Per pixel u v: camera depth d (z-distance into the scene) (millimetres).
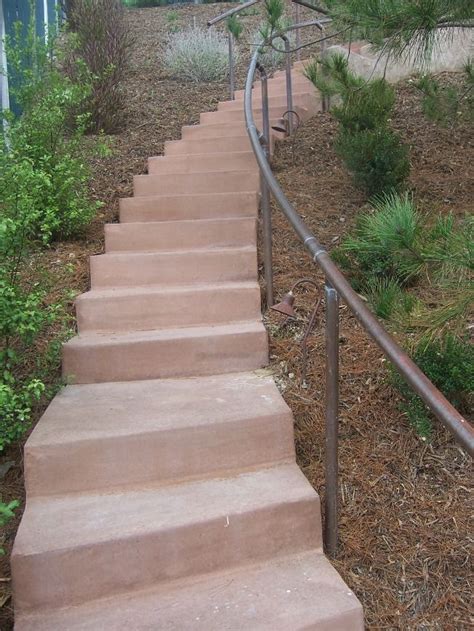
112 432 2348
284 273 3611
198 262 3572
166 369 2971
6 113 3939
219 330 3098
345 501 2336
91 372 2928
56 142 4082
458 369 2471
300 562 2133
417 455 2488
